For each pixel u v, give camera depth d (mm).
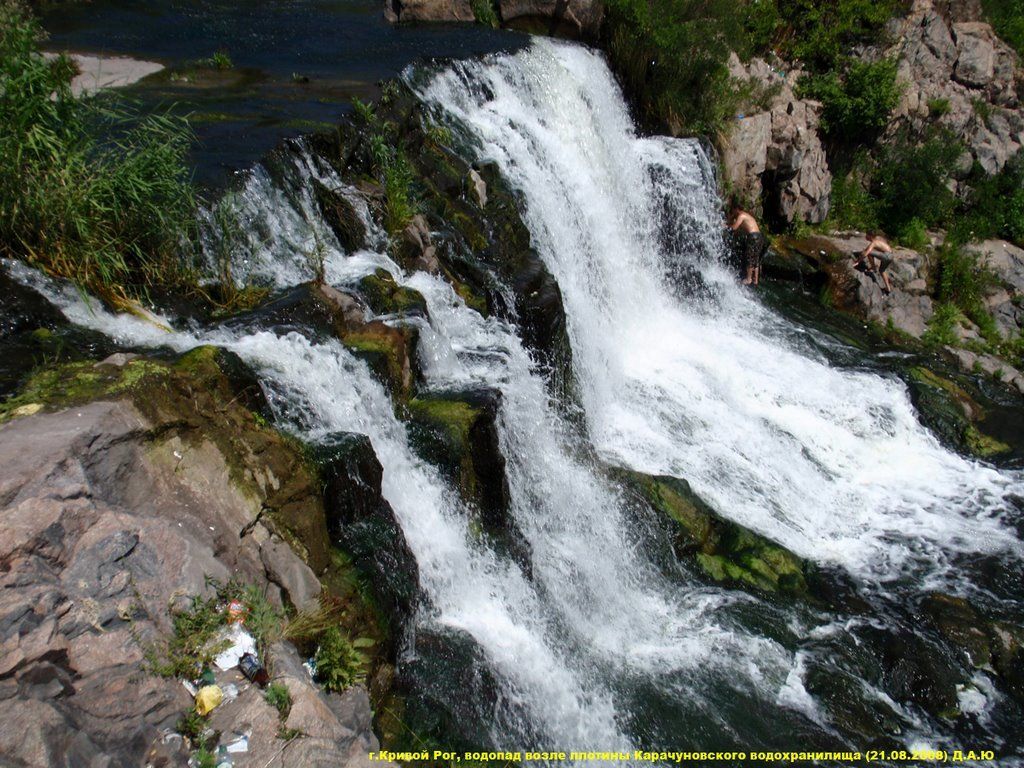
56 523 4855
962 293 17641
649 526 9609
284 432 6789
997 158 20141
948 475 12242
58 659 4492
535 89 14453
